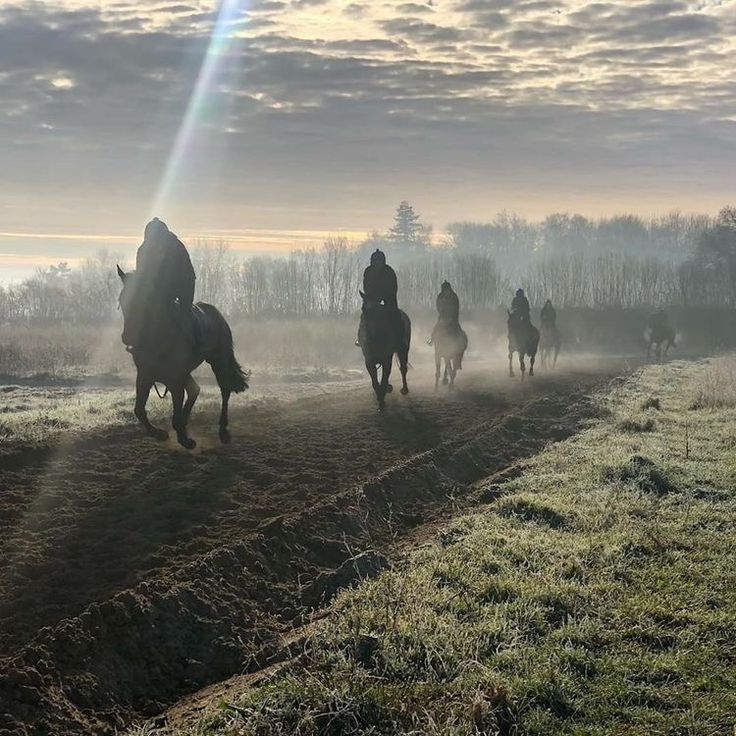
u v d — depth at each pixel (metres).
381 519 10.98
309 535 9.71
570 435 18.19
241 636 7.33
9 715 5.50
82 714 5.91
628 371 34.66
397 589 7.48
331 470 12.79
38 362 32.56
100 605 6.95
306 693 5.73
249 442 14.45
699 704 6.11
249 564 8.57
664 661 6.76
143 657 6.73
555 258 107.50
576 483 12.80
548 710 5.96
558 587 8.02
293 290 64.00
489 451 15.70
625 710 6.01
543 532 10.13
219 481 11.57
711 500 12.09
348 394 22.03
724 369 28.86
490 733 5.48
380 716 5.65
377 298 18.42
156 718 6.00
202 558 8.32
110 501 10.30
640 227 125.25
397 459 13.83
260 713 5.59
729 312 61.38
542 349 34.16
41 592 7.52
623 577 8.70
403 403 20.56
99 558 8.41
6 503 10.02
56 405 20.08
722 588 8.43
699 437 17.30
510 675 6.34
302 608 8.02
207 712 5.81
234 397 20.42
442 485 12.89
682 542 9.90
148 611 7.09
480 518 10.70
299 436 15.34
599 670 6.60
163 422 15.50
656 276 81.75
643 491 12.37
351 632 6.64
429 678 6.13
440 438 15.98
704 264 82.44
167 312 11.98
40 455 12.32
